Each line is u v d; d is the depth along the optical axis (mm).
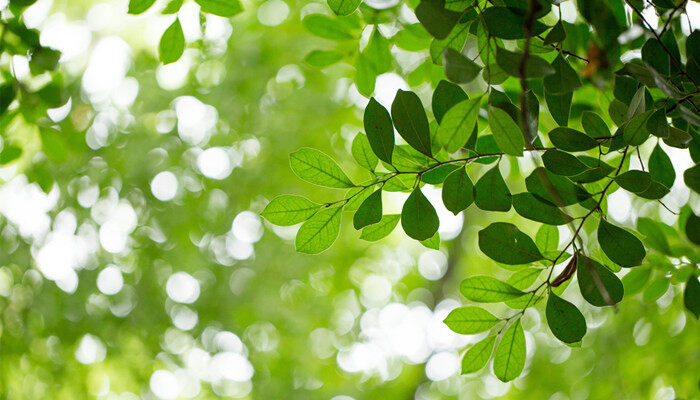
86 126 2062
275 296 4371
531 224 4945
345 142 4152
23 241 3516
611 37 1294
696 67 1324
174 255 4094
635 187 1312
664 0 1330
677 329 2809
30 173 1702
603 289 1286
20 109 1573
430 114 2301
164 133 4047
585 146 1315
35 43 1514
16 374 3475
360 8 1619
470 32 1349
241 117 4012
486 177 1323
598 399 3148
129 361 3914
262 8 3291
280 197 1338
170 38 1449
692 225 1350
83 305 3678
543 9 1291
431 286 6121
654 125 1303
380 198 1338
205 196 4152
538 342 4293
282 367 4668
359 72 1616
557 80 1292
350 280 5062
